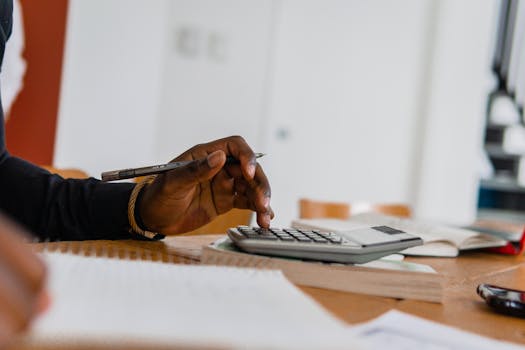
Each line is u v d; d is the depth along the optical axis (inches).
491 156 162.6
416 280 21.3
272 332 11.3
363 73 155.8
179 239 32.3
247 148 28.8
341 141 154.9
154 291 14.1
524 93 158.4
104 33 107.0
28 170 29.4
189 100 136.7
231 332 11.0
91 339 10.2
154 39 114.7
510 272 33.3
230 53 139.9
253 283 16.1
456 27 156.7
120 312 11.7
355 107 155.6
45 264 10.4
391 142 159.6
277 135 147.8
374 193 159.2
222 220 49.4
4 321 9.0
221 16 138.6
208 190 29.5
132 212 28.2
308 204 67.5
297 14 147.9
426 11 159.3
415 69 159.9
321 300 19.4
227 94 140.5
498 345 15.7
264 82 144.1
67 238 28.5
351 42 154.1
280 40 146.3
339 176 155.3
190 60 136.3
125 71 111.0
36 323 9.9
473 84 156.2
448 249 37.2
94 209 28.5
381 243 22.9
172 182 26.2
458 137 157.5
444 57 157.6
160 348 10.2
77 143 105.3
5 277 9.3
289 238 22.7
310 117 151.3
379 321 16.5
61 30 96.4
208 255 22.0
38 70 94.6
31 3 92.0
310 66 150.3
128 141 113.1
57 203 28.4
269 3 143.1
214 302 13.4
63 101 99.1
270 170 147.4
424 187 159.5
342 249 22.0
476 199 162.2
